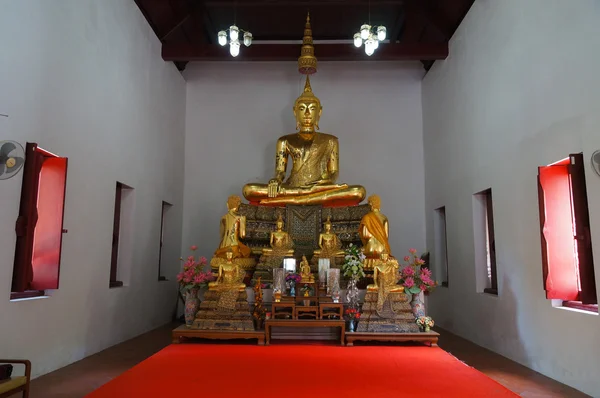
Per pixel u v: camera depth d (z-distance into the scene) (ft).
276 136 28.78
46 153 14.21
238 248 19.88
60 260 14.29
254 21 27.55
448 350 18.66
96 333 17.19
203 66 29.37
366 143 28.78
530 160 15.72
